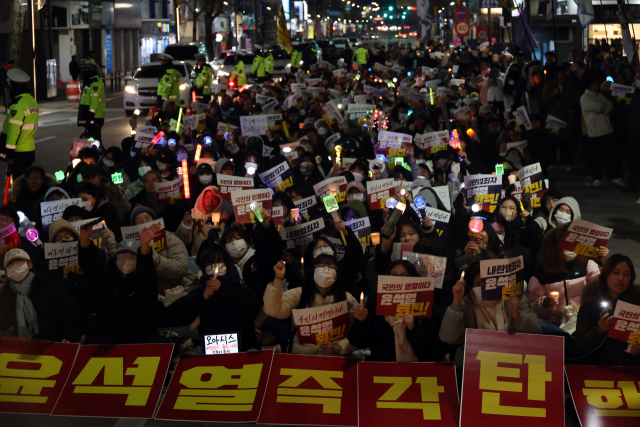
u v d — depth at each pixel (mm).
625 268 5703
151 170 9164
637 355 5707
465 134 12711
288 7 92125
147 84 29844
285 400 5672
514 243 7645
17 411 5750
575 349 5805
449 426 5434
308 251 6742
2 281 6562
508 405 5453
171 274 7156
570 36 29453
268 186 9500
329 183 8789
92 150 10531
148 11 66625
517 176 9484
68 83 36031
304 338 5867
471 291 5750
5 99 28875
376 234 6387
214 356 5988
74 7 49438
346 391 5707
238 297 6141
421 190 8297
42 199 9023
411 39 137750
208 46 55438
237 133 14117
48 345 6117
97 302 6227
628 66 19281
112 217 8375
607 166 15031
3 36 39938
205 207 8328
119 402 5762
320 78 25391
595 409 5500
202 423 5570
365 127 14742
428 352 5801
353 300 6238
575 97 15664
